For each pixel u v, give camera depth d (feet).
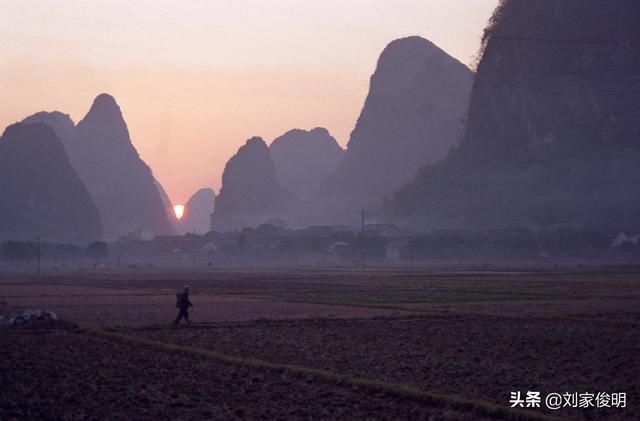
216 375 77.87
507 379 73.10
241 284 256.73
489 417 58.95
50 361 88.38
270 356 89.76
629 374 75.72
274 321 131.54
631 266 406.21
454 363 83.05
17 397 67.46
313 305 167.84
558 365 81.41
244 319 136.67
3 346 102.37
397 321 130.41
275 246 614.75
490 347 96.02
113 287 249.96
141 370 81.35
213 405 63.93
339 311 151.53
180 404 64.23
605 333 110.42
